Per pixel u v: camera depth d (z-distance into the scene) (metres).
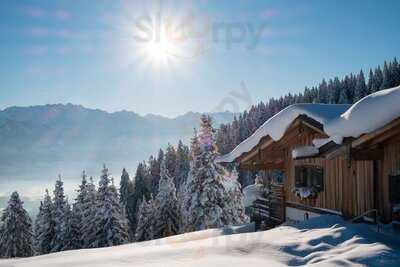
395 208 9.77
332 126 9.70
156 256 8.35
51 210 39.56
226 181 28.22
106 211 34.03
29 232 38.22
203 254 8.19
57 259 9.13
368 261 6.46
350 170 12.27
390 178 10.32
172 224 37.78
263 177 20.14
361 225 9.73
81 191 41.75
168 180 39.56
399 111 8.27
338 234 8.66
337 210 12.93
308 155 12.33
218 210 26.59
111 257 8.56
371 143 9.86
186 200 27.98
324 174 13.82
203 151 27.72
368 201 11.33
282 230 10.41
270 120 15.28
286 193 16.55
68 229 38.28
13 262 9.28
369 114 8.70
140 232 41.03
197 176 27.52
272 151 17.05
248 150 16.56
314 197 14.24
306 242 8.38
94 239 34.12
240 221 28.95
